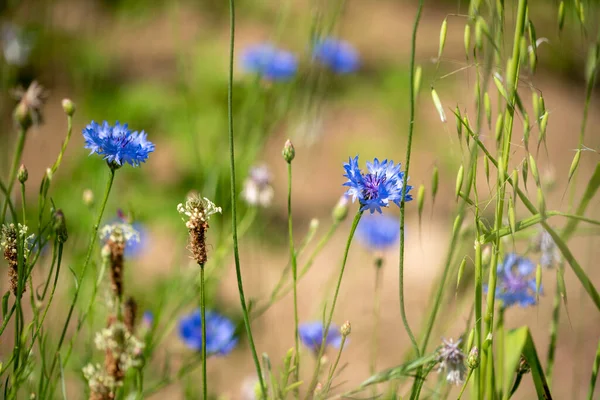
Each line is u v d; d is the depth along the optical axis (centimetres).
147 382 113
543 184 109
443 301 104
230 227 122
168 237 185
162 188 200
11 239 87
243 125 135
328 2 128
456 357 88
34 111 99
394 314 171
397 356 155
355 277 181
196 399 118
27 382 98
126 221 100
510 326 147
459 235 98
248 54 156
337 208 105
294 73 146
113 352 86
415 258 193
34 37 180
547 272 162
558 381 145
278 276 177
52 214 87
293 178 222
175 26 139
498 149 86
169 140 219
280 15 147
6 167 125
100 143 87
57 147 212
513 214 84
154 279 153
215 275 126
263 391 87
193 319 117
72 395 111
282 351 148
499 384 92
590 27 95
